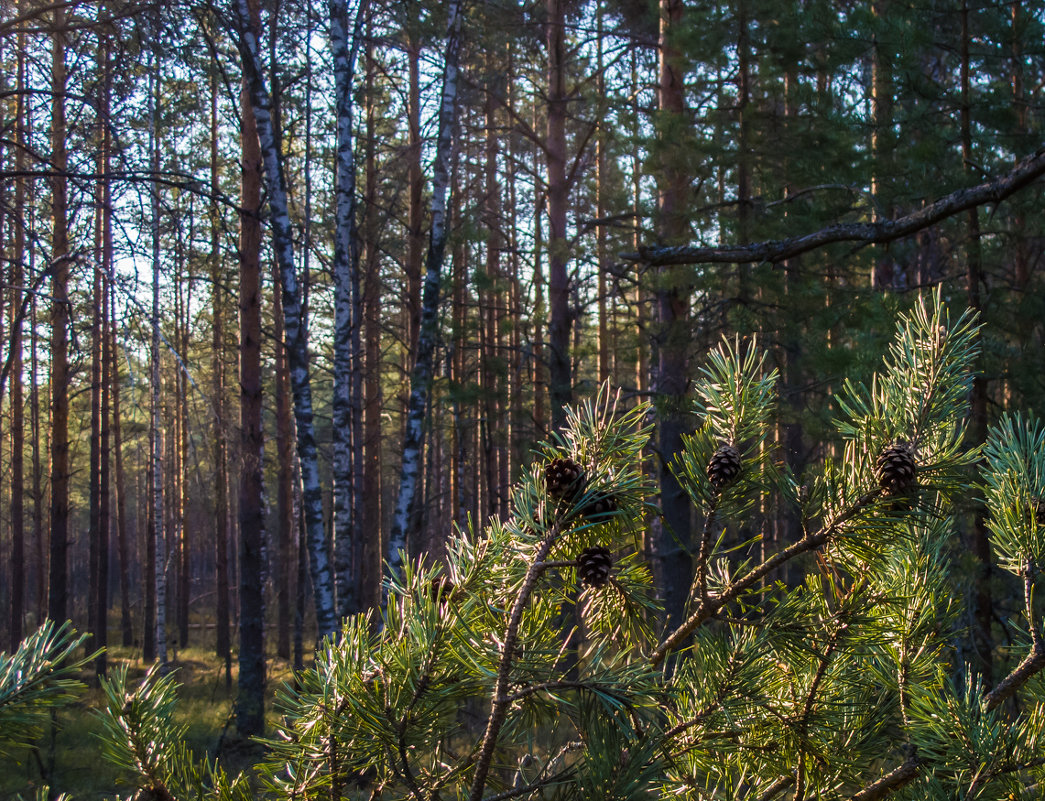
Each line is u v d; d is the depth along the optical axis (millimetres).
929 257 10789
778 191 8195
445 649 1102
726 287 8062
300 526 17750
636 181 9656
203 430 8102
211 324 18516
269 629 25641
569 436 1248
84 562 41719
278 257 9508
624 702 1099
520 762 1214
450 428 15500
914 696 1305
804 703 1407
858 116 7656
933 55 9773
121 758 1117
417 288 15016
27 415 21359
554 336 12445
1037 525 1247
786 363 7762
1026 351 6969
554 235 12555
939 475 1159
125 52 6070
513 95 16453
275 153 9523
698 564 1213
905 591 1412
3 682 1028
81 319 10672
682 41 7773
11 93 5414
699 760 1390
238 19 9055
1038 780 1174
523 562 1276
